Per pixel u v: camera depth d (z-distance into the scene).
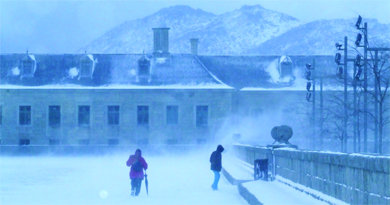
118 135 84.50
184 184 34.06
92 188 31.72
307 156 19.58
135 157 27.55
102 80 85.44
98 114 84.50
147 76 86.12
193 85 85.31
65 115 84.31
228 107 84.88
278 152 26.20
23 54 87.88
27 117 84.25
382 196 12.65
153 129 84.75
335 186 16.23
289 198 18.38
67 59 87.50
